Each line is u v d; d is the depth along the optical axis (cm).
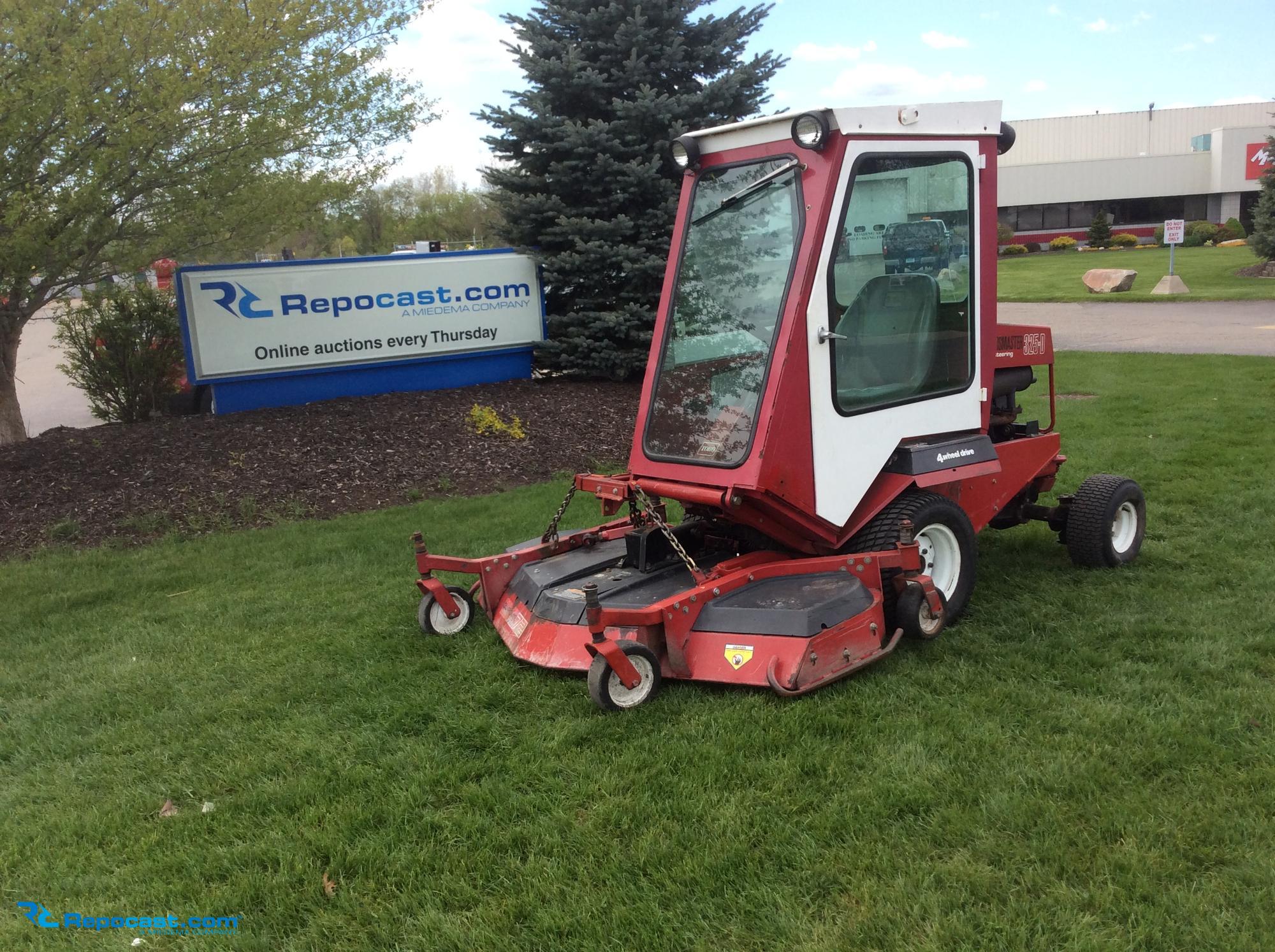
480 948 268
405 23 930
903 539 432
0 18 724
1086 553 548
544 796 343
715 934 268
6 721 442
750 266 435
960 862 290
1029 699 391
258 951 275
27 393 1759
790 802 327
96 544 727
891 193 441
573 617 438
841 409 436
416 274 1096
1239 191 4831
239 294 1020
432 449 925
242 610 571
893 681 413
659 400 462
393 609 555
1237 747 346
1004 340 549
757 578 436
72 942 283
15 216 743
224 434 925
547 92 1055
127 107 780
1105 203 5159
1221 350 1417
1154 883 275
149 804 358
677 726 385
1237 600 488
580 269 1087
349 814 338
